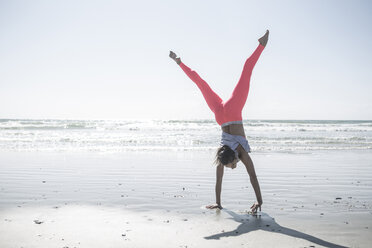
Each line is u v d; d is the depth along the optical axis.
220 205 4.44
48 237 3.14
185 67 4.61
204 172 7.53
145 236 3.20
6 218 3.81
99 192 5.38
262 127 40.16
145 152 12.07
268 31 4.31
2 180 6.43
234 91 4.21
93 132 26.75
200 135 22.78
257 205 4.09
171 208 4.36
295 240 3.09
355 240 3.09
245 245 2.96
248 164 4.12
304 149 13.35
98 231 3.35
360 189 5.66
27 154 11.06
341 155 11.20
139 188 5.73
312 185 6.02
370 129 34.75
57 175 7.03
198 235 3.25
